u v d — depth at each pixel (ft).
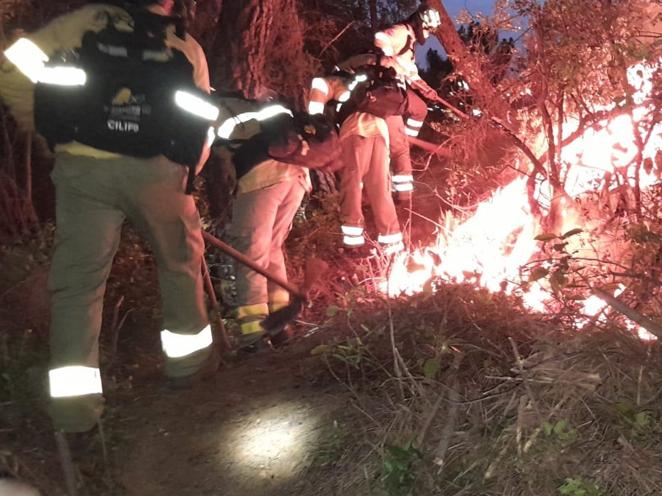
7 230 17.67
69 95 11.21
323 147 15.03
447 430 10.36
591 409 10.05
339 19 30.86
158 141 11.55
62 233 11.68
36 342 13.83
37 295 14.65
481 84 18.99
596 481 9.16
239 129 15.01
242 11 20.30
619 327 11.34
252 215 15.28
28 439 11.27
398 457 9.67
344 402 12.03
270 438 11.71
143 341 15.58
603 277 13.76
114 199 11.73
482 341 12.12
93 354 11.76
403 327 13.04
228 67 20.43
